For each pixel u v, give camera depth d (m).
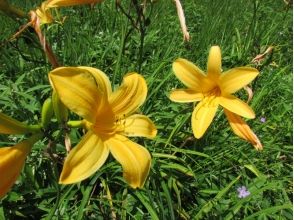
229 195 0.29
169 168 0.29
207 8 0.57
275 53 0.50
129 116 0.17
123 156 0.16
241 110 0.23
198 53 0.44
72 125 0.16
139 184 0.16
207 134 0.32
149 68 0.38
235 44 0.48
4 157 0.14
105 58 0.40
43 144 0.27
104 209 0.27
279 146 0.34
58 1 0.20
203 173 0.30
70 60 0.36
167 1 0.54
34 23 0.20
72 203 0.27
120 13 0.46
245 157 0.31
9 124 0.15
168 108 0.35
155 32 0.45
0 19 0.41
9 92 0.30
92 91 0.15
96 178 0.26
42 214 0.26
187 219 0.26
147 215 0.26
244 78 0.23
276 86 0.42
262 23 0.55
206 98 0.24
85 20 0.48
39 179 0.27
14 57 0.37
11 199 0.25
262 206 0.29
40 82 0.33
